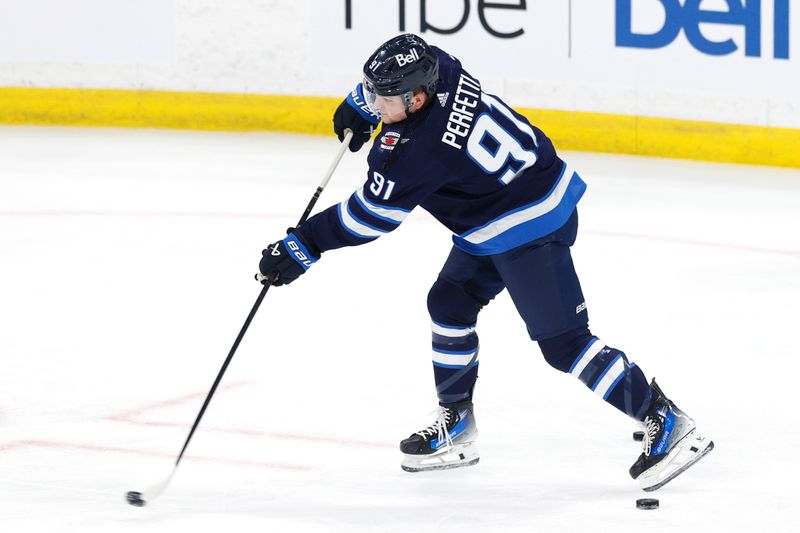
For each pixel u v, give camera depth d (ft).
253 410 50.08
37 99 122.52
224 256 77.82
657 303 69.46
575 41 117.70
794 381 54.90
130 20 121.49
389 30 119.75
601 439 47.09
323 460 44.39
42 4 121.08
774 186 107.45
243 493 40.81
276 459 44.42
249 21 121.70
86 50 121.90
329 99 122.11
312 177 104.27
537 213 39.42
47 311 64.90
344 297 69.10
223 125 123.65
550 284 39.91
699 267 78.54
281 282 40.11
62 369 55.11
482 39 118.93
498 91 119.44
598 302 69.56
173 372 55.11
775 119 114.73
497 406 51.26
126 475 42.29
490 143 38.24
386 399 51.83
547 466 43.98
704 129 116.67
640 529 37.50
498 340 61.41
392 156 37.40
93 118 123.03
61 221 86.63
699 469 43.55
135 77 122.52
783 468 43.50
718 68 115.44
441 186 38.60
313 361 57.26
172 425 47.98
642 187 105.40
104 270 73.82
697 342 61.57
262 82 122.83
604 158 117.29
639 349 60.34
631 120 118.21
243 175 104.17
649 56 116.88
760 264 79.61
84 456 44.19
